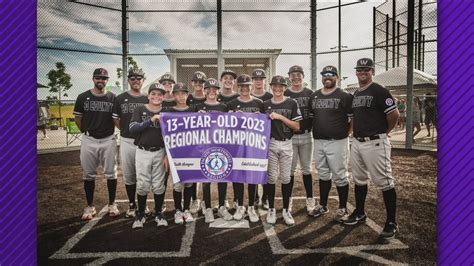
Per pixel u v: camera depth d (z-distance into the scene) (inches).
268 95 167.3
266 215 149.7
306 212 153.1
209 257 105.5
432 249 110.6
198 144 133.9
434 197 170.7
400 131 536.1
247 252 109.3
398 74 418.6
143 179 132.5
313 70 305.9
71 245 115.8
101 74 141.6
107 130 145.2
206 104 143.5
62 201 173.3
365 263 100.9
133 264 100.8
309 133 156.8
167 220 142.9
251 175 134.0
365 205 160.2
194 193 159.3
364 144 125.6
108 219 144.7
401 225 133.0
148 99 146.5
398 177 214.7
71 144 430.6
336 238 121.0
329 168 147.0
